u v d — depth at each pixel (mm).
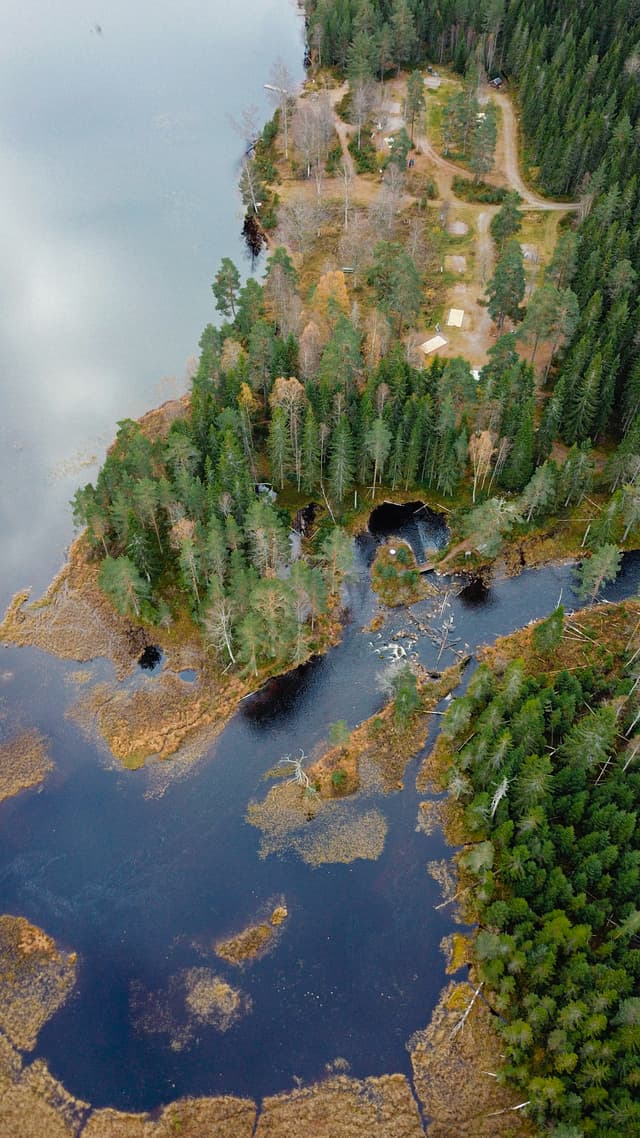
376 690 90688
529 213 152750
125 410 123938
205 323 140250
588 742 74250
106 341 136500
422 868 77250
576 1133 56688
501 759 75812
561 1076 61281
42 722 87812
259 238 157125
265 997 69812
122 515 93500
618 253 122938
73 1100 64812
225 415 100938
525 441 101562
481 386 110188
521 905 67875
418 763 84375
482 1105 63281
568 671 83938
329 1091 64812
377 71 185500
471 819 77750
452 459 104188
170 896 75812
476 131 152000
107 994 70188
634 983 63469
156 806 81625
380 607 98625
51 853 78875
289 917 74375
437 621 97438
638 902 67812
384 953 72125
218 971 71375
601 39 175125
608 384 107188
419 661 93188
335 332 106375
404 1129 62688
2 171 176000
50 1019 68938
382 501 109750
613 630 94938
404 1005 69125
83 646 93938
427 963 71438
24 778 83625
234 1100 64562
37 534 106750
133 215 164750
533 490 100375
